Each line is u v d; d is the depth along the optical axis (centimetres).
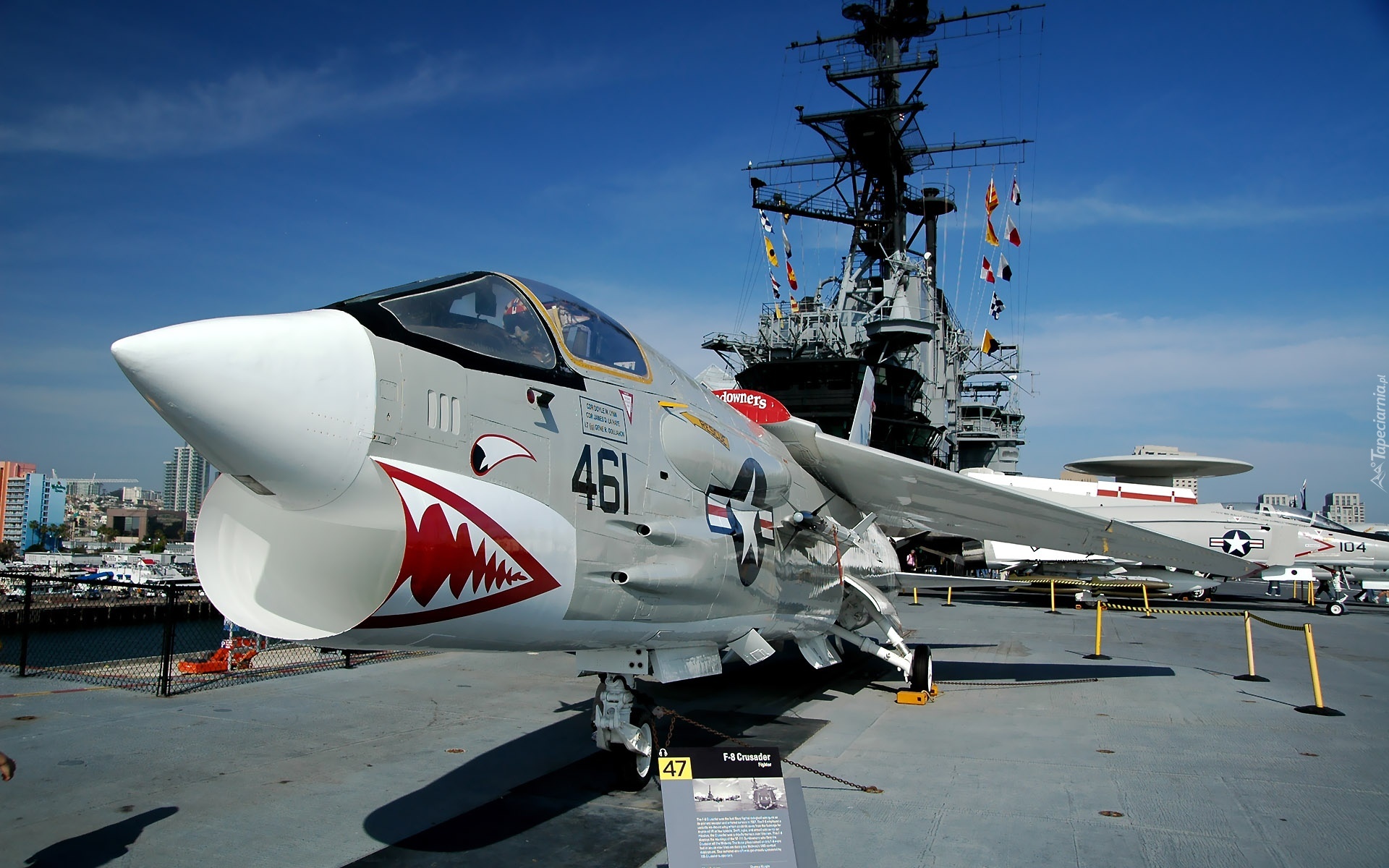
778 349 3547
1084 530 1072
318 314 434
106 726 850
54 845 533
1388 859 523
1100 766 747
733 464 718
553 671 1229
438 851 529
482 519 452
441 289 491
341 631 412
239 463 385
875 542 1308
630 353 641
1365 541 2619
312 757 749
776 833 408
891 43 3572
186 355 359
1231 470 4044
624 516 570
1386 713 988
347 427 399
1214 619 2261
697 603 655
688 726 901
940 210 3934
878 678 1234
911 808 625
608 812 607
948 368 4191
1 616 3269
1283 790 673
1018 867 509
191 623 3609
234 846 534
